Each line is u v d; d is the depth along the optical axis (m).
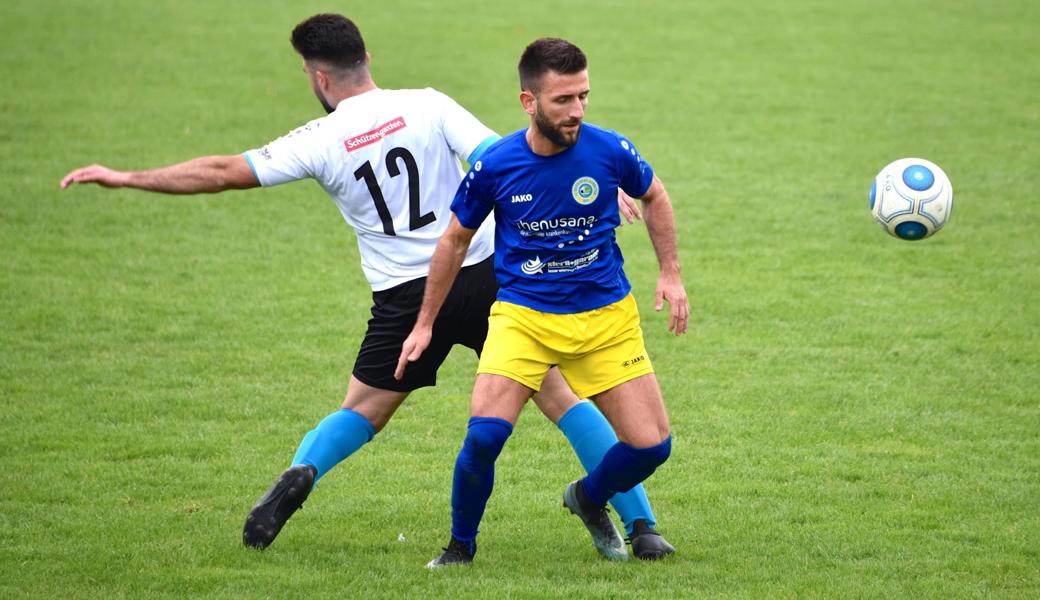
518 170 16.53
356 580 17.23
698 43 72.81
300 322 31.27
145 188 17.62
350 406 19.03
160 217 40.50
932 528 19.58
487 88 60.38
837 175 46.56
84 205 41.34
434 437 24.25
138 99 56.78
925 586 17.08
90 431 23.94
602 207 16.81
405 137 18.47
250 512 18.23
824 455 23.05
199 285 34.00
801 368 28.03
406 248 18.59
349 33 18.67
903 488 21.33
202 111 55.12
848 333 30.42
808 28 77.69
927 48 71.56
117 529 19.22
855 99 59.25
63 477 21.61
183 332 30.12
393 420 25.16
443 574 17.53
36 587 16.83
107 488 21.19
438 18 79.12
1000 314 31.64
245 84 60.81
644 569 17.81
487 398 16.94
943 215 24.30
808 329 30.78
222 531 19.20
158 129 51.72
